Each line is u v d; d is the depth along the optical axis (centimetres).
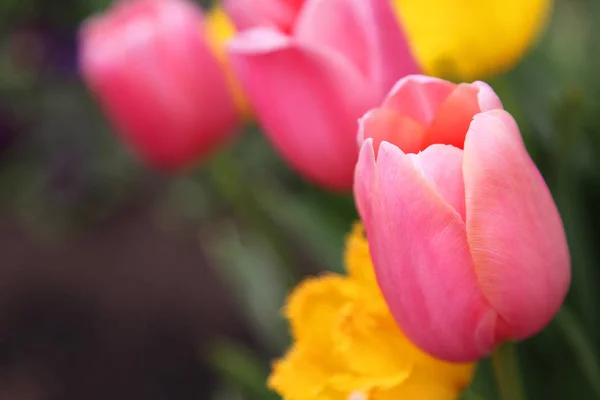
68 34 170
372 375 43
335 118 46
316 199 64
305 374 44
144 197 179
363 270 44
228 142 66
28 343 155
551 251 40
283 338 74
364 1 44
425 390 43
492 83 54
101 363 148
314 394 44
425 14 52
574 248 52
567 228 52
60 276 166
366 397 43
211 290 154
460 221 39
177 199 168
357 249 44
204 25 68
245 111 66
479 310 40
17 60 175
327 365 44
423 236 39
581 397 54
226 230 135
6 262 172
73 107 176
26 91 180
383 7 44
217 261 136
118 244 170
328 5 45
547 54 74
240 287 80
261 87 47
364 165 40
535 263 40
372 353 43
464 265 39
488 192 39
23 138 184
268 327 76
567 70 73
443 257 39
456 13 52
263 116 48
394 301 41
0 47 183
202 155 65
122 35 61
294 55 45
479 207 39
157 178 179
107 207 178
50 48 169
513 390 43
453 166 39
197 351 144
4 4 180
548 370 54
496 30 52
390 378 43
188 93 61
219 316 148
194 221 167
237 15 47
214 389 137
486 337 41
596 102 60
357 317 43
